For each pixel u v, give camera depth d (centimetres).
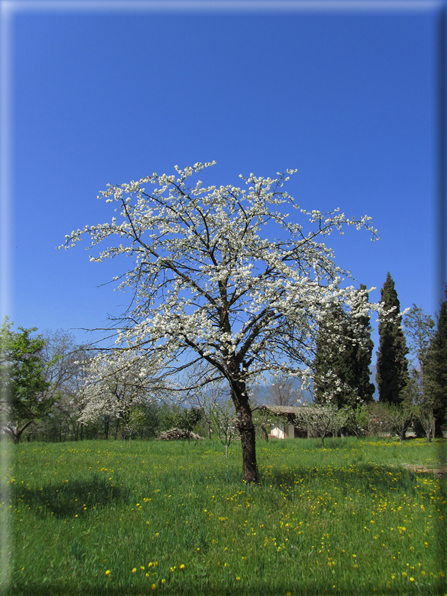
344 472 1151
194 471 1142
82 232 1007
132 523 638
